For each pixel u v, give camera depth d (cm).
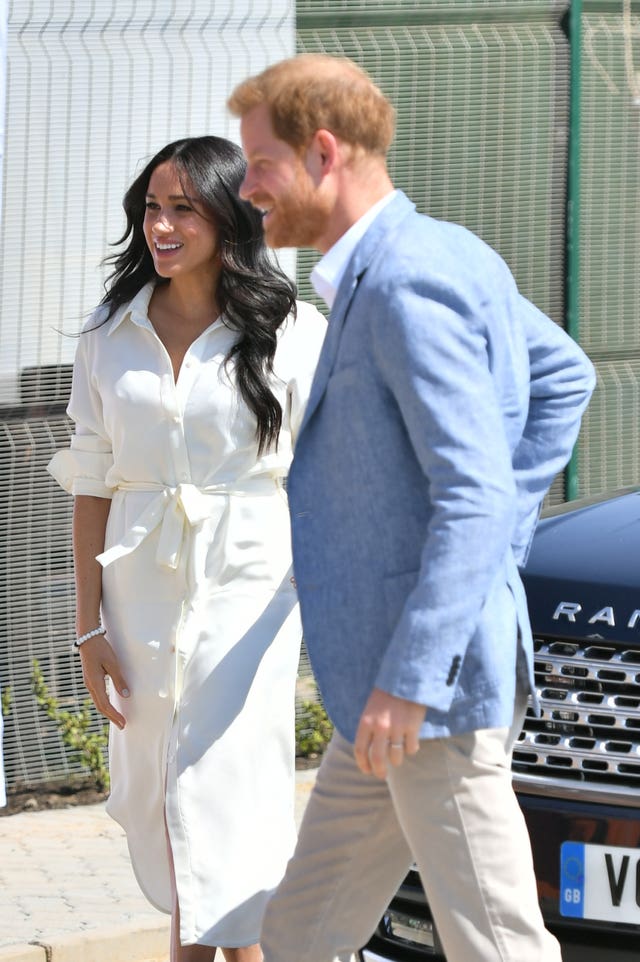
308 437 562
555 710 702
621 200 1461
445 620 510
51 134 1184
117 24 1204
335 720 558
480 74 1379
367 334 534
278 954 620
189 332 757
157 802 769
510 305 568
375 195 560
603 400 1472
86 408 773
